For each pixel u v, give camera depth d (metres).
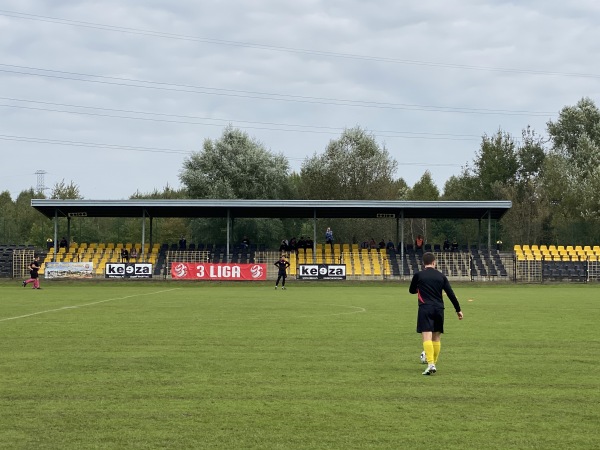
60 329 19.36
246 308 27.33
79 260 55.44
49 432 8.77
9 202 99.38
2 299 32.56
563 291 42.72
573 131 94.12
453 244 57.62
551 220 74.44
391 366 13.38
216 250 57.28
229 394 10.88
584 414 9.72
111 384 11.59
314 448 8.12
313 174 82.00
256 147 77.50
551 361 14.04
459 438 8.55
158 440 8.44
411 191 95.88
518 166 86.44
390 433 8.75
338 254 57.31
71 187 81.75
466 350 15.56
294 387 11.40
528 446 8.24
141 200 50.97
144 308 27.06
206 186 74.69
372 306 28.70
